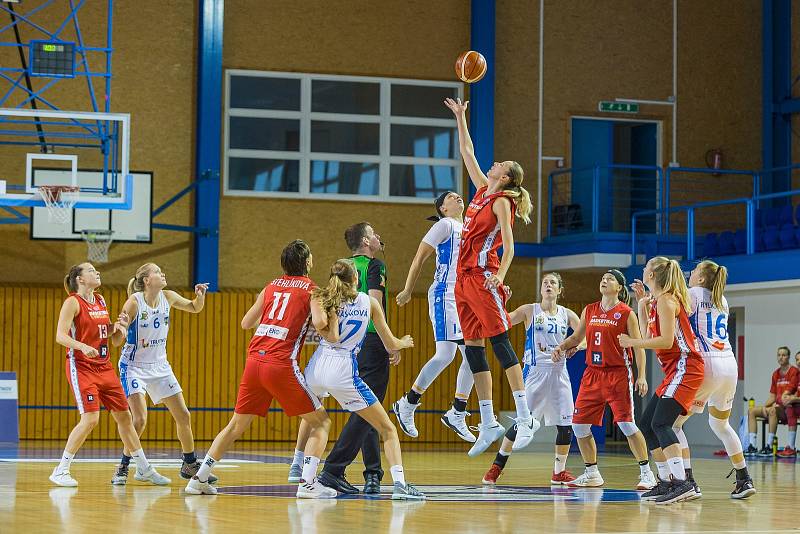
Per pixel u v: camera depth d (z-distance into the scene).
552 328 14.46
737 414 27.02
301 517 9.61
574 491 13.26
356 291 11.04
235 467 16.89
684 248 27.67
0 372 24.78
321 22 28.50
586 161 30.08
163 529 8.63
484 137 28.66
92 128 24.72
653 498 12.04
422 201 28.94
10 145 25.80
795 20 30.27
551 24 29.84
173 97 27.42
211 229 26.97
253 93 28.11
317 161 28.42
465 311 11.23
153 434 26.50
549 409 14.42
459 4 29.28
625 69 30.19
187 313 26.78
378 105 28.84
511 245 10.71
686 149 30.38
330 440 26.94
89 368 12.66
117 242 26.33
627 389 13.60
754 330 24.73
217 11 27.23
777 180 30.31
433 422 27.86
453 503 11.23
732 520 10.00
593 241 27.38
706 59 30.64
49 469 15.83
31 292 26.08
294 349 11.16
